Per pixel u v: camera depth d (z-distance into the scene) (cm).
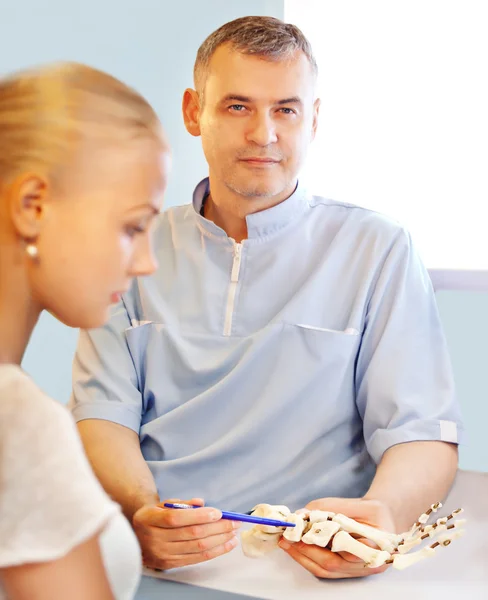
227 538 102
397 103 216
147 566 103
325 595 94
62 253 61
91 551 56
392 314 134
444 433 127
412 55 214
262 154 133
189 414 134
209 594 95
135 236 64
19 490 53
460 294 200
